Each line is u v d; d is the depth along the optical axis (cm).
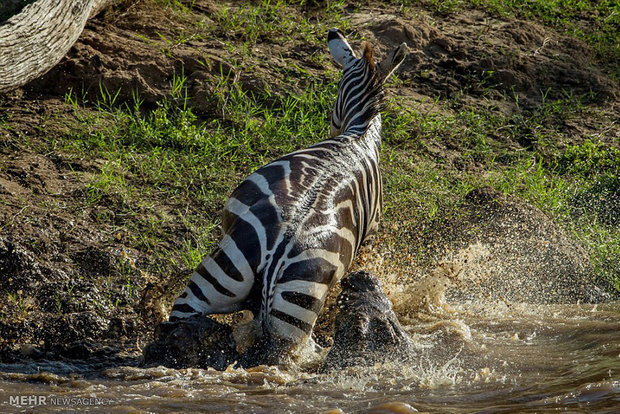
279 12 2394
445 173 1911
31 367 1043
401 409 778
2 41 1593
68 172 1598
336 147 1209
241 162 1762
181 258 1410
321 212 1061
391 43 2355
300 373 978
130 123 1814
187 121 1827
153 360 990
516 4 2828
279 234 1014
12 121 1734
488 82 2355
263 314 1012
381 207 1308
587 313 1339
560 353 1041
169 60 1981
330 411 775
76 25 1809
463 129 2114
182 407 813
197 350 983
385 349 1005
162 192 1603
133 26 2120
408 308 1351
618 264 1608
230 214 1070
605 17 2925
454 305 1412
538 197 1828
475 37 2514
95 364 1079
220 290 1009
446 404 808
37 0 1727
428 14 2619
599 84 2481
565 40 2656
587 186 1959
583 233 1730
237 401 836
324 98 2012
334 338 1031
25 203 1456
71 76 1864
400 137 2006
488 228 1619
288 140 1869
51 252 1345
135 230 1456
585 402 776
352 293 1050
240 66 2044
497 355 1043
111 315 1224
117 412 789
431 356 1040
